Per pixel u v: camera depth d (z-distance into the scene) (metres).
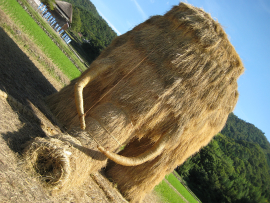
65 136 4.89
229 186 61.12
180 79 6.33
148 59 6.50
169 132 6.53
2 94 5.19
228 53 7.00
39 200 3.77
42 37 18.16
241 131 137.62
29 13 21.36
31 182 3.95
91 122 5.72
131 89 6.25
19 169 3.94
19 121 5.07
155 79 6.29
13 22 13.29
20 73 8.17
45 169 4.30
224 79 6.93
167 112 6.38
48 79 11.27
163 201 13.60
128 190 7.90
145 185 7.90
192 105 6.58
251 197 66.06
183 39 6.66
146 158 6.23
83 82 5.99
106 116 5.82
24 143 4.48
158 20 7.38
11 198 3.27
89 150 5.27
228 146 89.38
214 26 7.00
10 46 9.65
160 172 7.80
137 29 7.94
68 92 7.64
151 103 6.16
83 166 5.05
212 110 7.04
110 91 6.41
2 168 3.60
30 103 6.55
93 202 5.41
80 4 115.06
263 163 94.94
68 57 24.08
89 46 53.47
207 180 59.22
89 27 83.69
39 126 5.73
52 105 7.66
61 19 47.94
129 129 6.09
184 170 54.75
